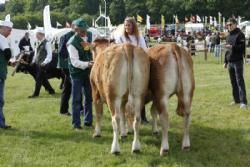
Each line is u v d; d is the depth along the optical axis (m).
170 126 9.02
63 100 10.16
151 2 102.19
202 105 11.23
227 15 93.75
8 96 13.45
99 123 8.11
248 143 7.69
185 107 6.81
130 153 7.05
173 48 6.75
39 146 7.59
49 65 13.42
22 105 11.73
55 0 119.88
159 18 102.69
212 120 9.50
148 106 11.11
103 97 7.32
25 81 17.56
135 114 6.86
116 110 6.77
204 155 6.98
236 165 6.57
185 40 42.25
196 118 9.72
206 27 68.88
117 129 6.89
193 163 6.57
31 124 9.28
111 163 6.59
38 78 13.27
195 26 63.78
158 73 6.72
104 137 8.12
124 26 8.36
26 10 121.62
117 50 6.69
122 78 6.62
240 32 10.59
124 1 107.06
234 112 10.27
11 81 17.58
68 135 8.32
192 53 31.44
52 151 7.27
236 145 7.59
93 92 7.88
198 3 95.94
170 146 7.46
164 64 6.68
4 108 11.27
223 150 7.27
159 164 6.57
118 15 107.38
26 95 13.65
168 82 6.67
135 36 8.38
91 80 7.74
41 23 93.38
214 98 12.27
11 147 7.52
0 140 7.96
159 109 6.81
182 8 98.06
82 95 9.76
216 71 20.38
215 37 34.50
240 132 8.44
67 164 6.61
